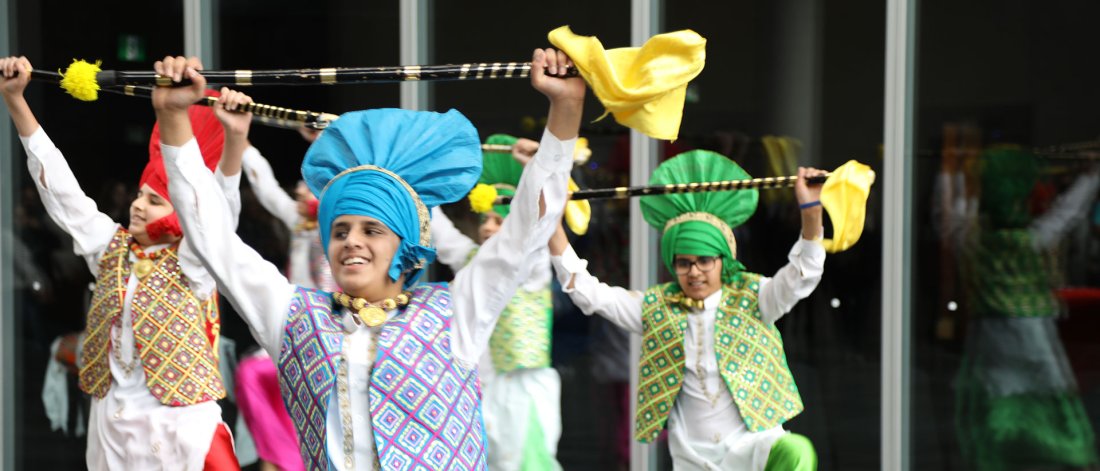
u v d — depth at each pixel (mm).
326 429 7785
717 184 12180
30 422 18578
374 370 7777
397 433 7711
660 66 7344
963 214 15414
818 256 12422
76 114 18047
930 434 15656
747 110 16047
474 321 8000
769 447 12453
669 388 13031
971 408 15531
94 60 18172
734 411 12875
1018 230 15289
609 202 16625
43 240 18484
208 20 17859
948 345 15547
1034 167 15180
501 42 17000
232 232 8133
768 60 15930
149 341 12031
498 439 15406
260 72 7711
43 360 18531
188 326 12133
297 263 17156
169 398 12023
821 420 15969
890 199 15469
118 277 12164
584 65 7324
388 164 8031
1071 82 15023
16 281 18562
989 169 15305
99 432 12320
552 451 15648
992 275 15383
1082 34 14961
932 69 15367
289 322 7965
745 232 16109
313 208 17047
